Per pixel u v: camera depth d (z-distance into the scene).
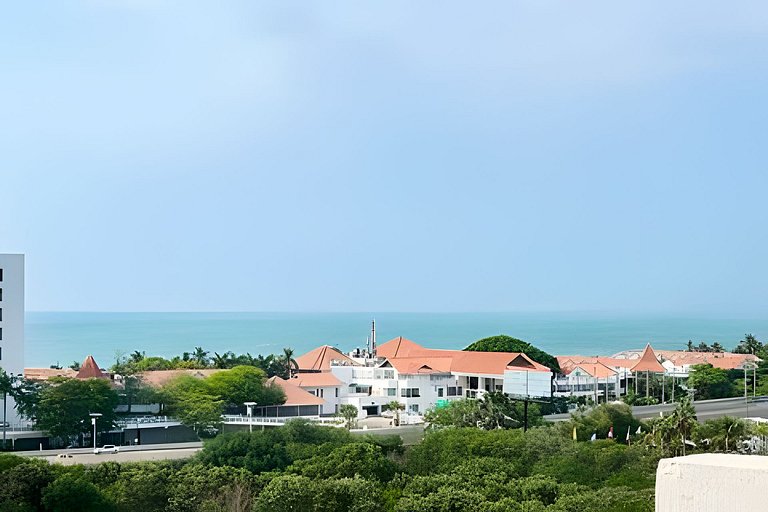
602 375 145.12
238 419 113.56
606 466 63.41
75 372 140.88
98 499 57.81
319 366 152.62
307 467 65.88
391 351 169.50
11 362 120.94
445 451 68.50
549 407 128.88
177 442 110.56
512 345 148.25
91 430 105.00
